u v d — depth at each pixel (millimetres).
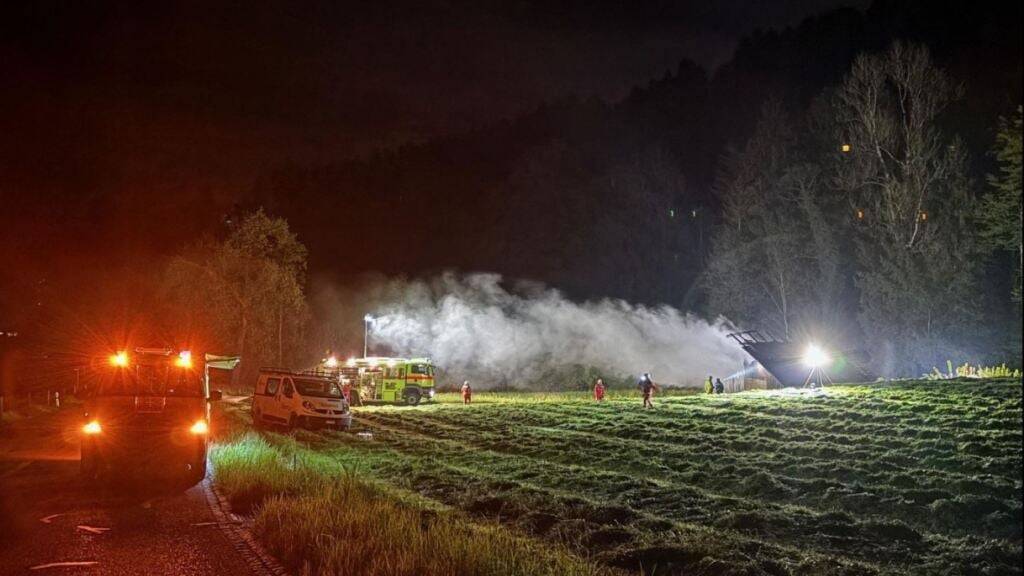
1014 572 10883
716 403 35750
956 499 14625
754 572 10773
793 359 49281
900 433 23031
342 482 15445
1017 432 21578
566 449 24703
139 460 18094
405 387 51250
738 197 70062
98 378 19484
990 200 40344
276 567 10617
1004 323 47031
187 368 20094
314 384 34000
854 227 60375
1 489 17109
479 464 22594
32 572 10359
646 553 11828
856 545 12398
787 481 17547
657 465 20719
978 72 69750
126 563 10820
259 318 63281
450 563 9930
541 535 13531
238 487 15812
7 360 51031
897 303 50844
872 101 55656
